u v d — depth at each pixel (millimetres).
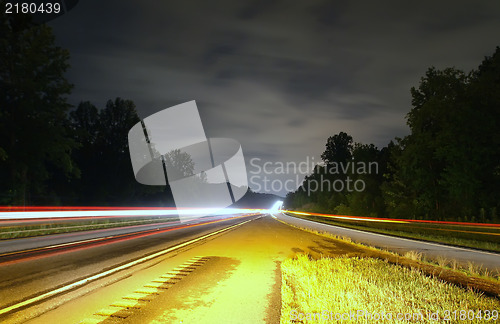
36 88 38812
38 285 7113
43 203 45250
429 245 17141
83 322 5008
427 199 40719
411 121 42531
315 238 19969
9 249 12547
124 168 61656
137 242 16188
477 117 33375
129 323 4988
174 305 5930
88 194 58531
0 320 5020
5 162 38531
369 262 10664
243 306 5914
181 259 11250
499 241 18719
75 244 14742
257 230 26484
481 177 34438
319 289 6801
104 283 7492
